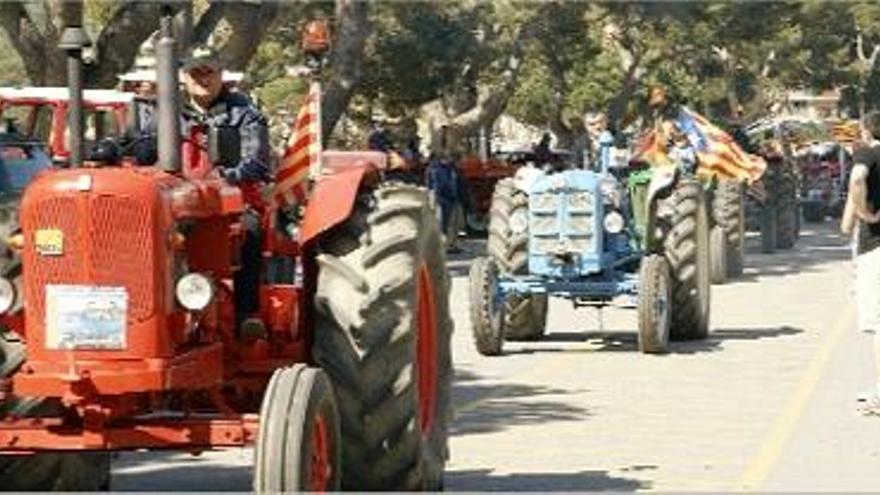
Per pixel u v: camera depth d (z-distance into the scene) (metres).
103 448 9.48
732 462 13.24
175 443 9.49
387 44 47.59
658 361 19.84
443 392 11.58
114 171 9.48
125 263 9.34
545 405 16.44
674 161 23.05
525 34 57.53
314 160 11.45
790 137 52.28
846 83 88.50
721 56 78.56
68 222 9.33
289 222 11.23
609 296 20.94
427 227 11.17
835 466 13.05
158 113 10.02
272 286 10.64
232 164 10.23
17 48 31.44
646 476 12.65
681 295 21.52
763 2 67.25
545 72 72.06
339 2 37.84
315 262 10.67
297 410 9.30
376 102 52.47
